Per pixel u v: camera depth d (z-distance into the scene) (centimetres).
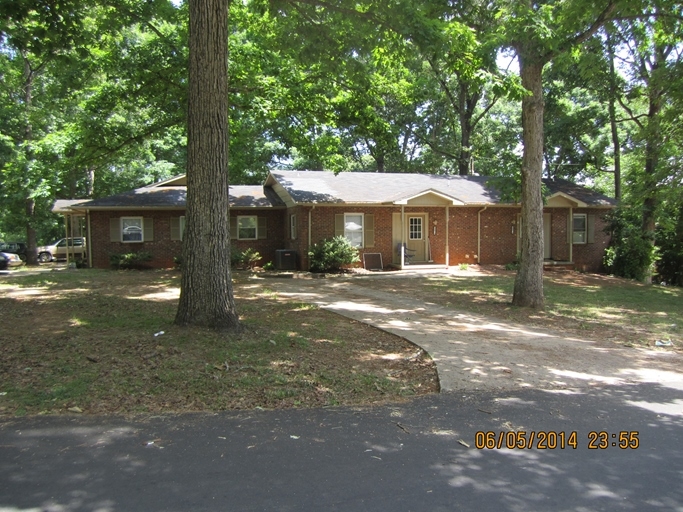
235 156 2244
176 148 3472
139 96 1655
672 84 1603
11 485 366
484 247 2370
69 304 1134
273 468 404
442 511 343
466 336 943
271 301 1278
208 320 827
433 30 977
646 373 749
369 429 497
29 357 677
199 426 490
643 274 2178
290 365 687
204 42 796
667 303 1500
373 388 632
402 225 2161
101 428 476
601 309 1367
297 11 1184
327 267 2062
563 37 1186
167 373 622
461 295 1509
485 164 3497
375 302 1329
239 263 2200
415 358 774
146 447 437
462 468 414
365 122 1705
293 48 1277
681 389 671
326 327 955
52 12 1066
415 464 419
